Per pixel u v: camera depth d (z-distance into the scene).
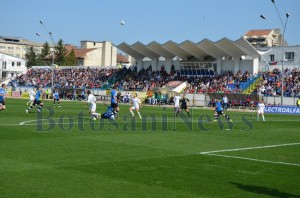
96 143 17.22
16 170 11.43
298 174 12.09
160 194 9.45
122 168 12.14
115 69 81.06
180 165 12.87
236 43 62.56
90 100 28.64
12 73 112.00
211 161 13.74
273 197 9.52
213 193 9.70
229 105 55.81
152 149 15.98
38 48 147.25
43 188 9.66
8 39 143.00
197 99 60.97
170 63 74.44
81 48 125.19
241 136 21.81
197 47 67.75
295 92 54.41
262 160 14.28
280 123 32.06
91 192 9.43
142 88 69.06
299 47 64.88
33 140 17.50
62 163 12.62
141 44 73.62
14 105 45.44
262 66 68.19
